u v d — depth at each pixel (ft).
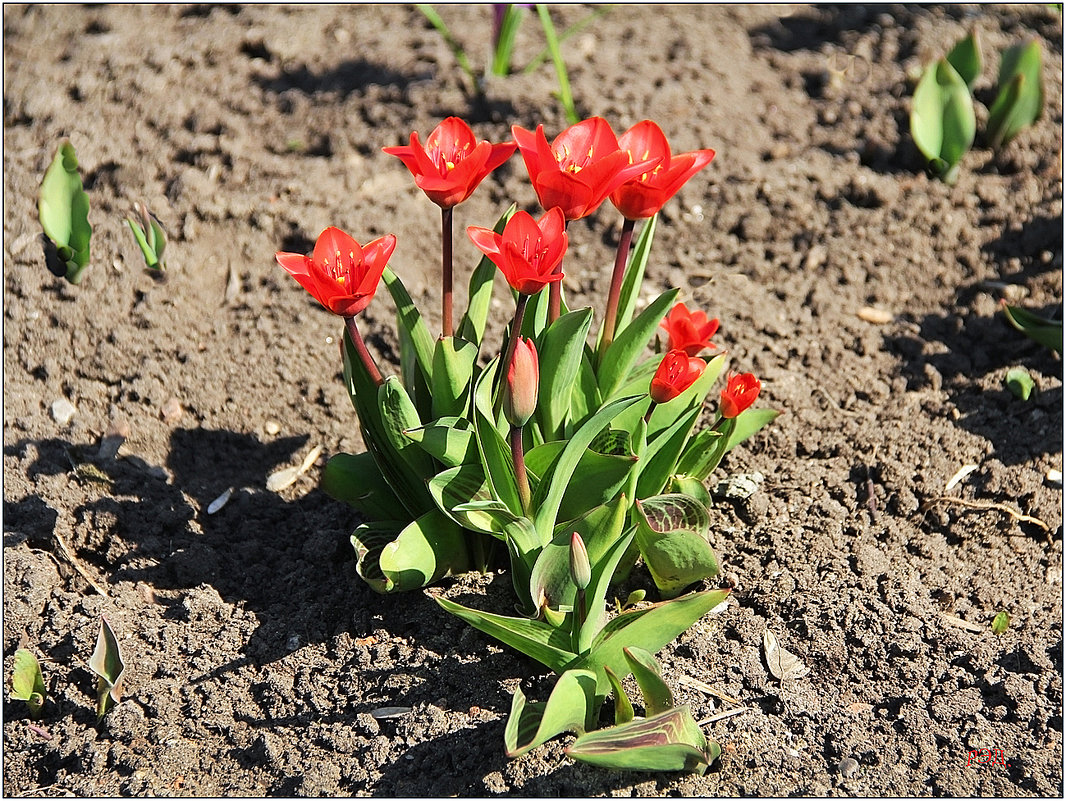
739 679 7.80
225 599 8.00
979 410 8.40
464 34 9.56
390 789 7.61
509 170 9.02
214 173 9.01
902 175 9.06
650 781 7.61
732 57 9.50
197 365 8.50
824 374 8.51
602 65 9.39
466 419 7.69
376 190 8.97
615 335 7.80
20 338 8.55
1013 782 7.63
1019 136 9.12
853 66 9.45
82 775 7.67
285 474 8.30
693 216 8.95
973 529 8.13
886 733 7.72
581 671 7.57
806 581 7.98
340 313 7.45
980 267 8.78
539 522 7.64
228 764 7.68
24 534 8.10
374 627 7.88
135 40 9.55
